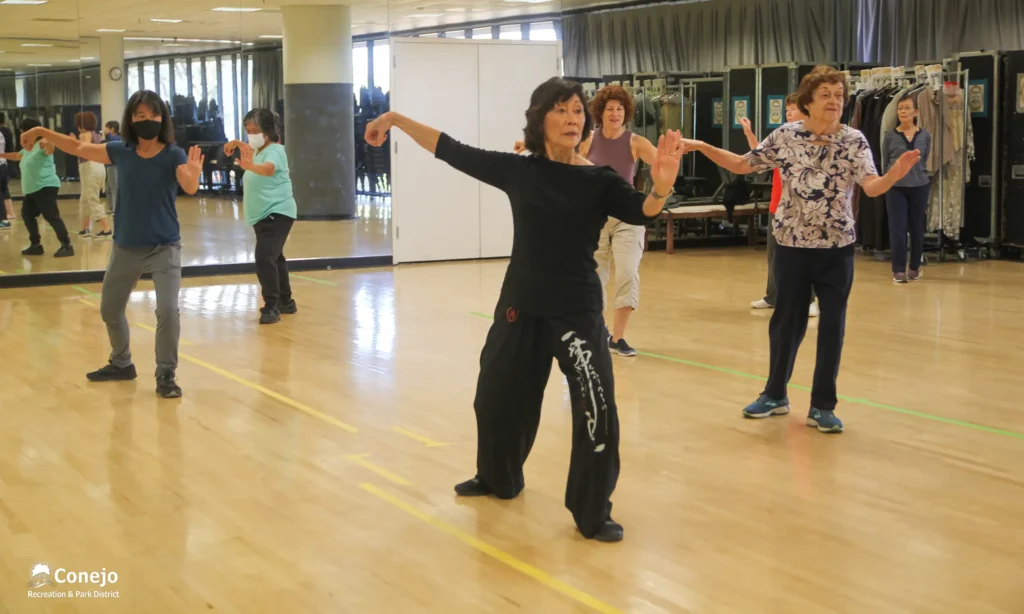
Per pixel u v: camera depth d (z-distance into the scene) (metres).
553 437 4.75
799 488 4.05
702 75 12.95
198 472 4.27
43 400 5.43
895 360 6.26
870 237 10.73
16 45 9.20
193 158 5.32
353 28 10.23
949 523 3.69
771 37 13.78
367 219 10.61
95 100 9.47
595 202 3.47
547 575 3.25
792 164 4.67
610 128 5.91
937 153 10.03
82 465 4.36
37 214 9.42
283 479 4.18
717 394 5.51
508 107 10.91
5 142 9.26
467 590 3.14
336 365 6.22
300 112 10.19
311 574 3.26
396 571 3.29
